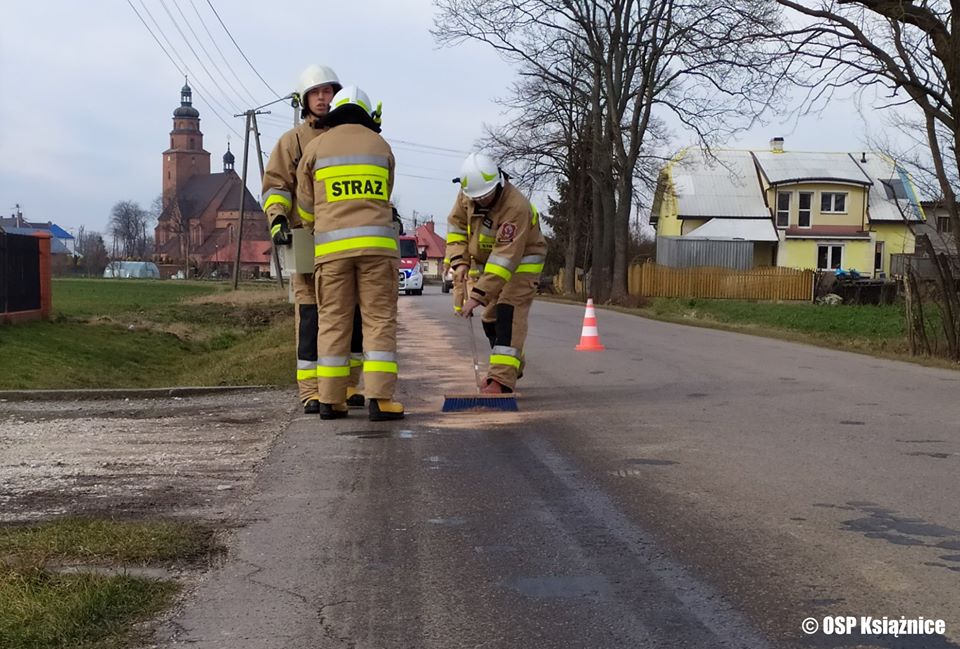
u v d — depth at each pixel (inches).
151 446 258.1
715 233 1971.0
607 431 269.1
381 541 170.4
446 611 138.6
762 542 168.1
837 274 1676.9
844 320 1069.8
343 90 278.7
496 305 317.4
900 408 314.2
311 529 177.6
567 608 139.1
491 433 265.6
